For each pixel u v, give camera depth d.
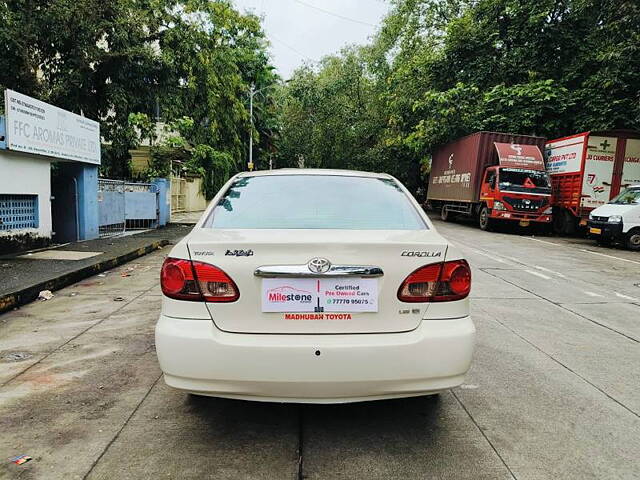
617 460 2.62
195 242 2.61
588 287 7.48
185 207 24.53
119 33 17.03
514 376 3.78
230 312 2.54
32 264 7.76
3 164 8.38
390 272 2.58
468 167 18.61
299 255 2.53
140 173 18.27
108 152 18.20
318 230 2.92
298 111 32.50
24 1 15.69
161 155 18.16
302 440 2.78
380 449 2.70
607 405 3.30
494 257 10.48
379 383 2.50
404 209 3.32
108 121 18.73
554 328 5.16
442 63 22.91
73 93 17.28
